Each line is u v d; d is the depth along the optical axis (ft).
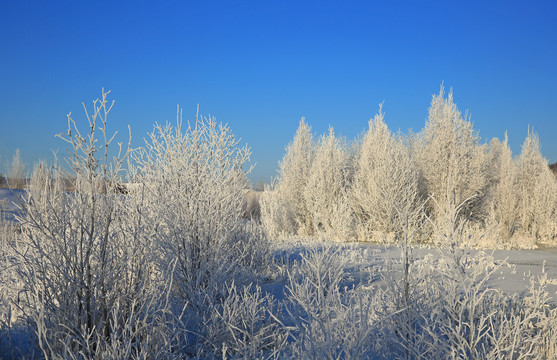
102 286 11.69
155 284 13.15
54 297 11.41
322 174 53.01
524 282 23.39
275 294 19.49
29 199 11.65
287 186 58.08
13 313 14.53
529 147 59.98
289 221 55.62
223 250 18.60
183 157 19.17
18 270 11.59
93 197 11.84
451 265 11.14
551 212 52.49
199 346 13.57
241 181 23.22
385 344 11.68
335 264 18.63
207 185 19.12
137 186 16.92
